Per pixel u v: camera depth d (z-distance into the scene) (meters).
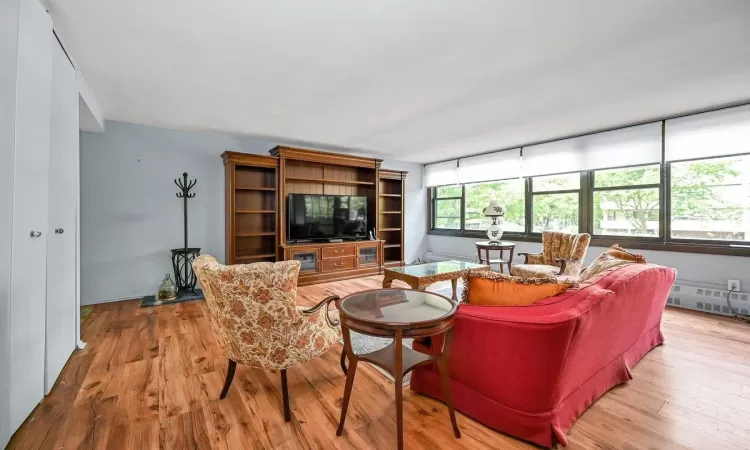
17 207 1.50
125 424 1.61
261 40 2.08
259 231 4.96
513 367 1.48
